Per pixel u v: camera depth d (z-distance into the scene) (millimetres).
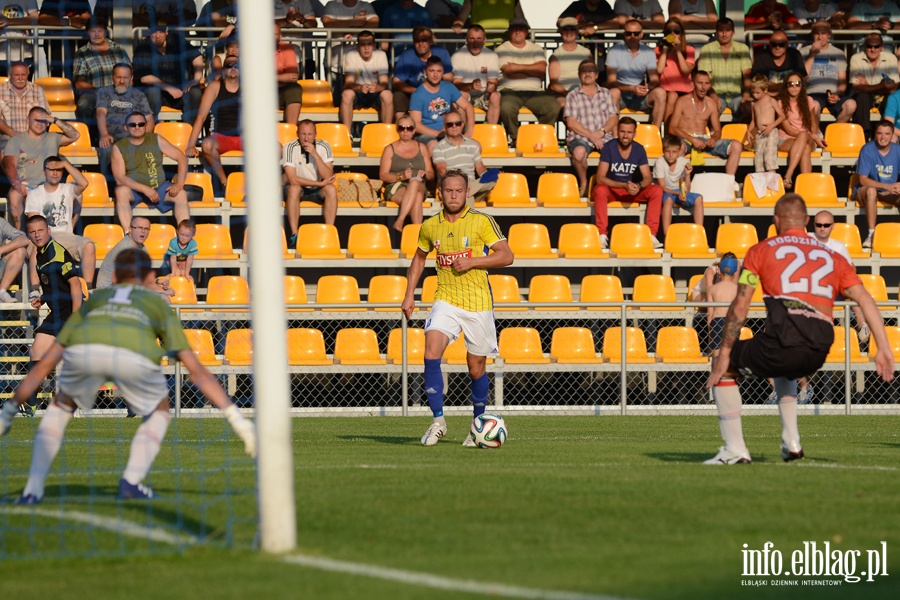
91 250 48938
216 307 46406
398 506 19875
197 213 57719
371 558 15805
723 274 50500
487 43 68188
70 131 55625
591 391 52125
